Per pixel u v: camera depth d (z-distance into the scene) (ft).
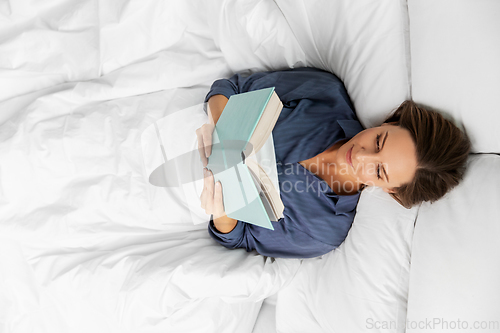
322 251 3.12
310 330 3.08
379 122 2.96
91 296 2.74
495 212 2.20
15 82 2.93
